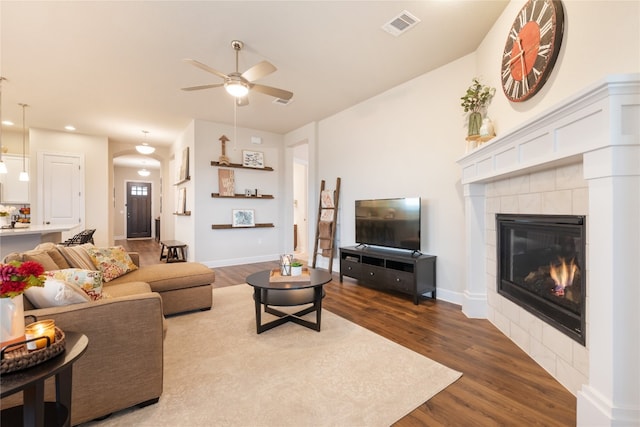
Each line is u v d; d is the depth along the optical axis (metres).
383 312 3.12
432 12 2.53
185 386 1.81
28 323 1.32
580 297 1.69
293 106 4.78
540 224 2.04
